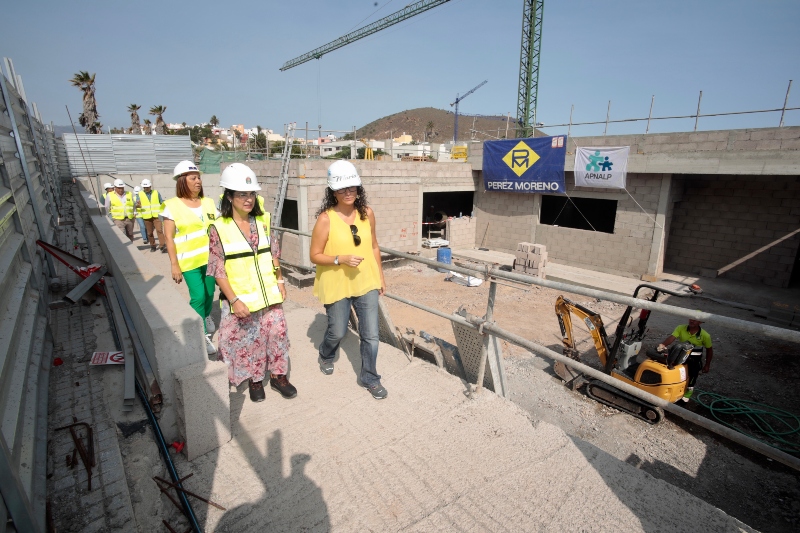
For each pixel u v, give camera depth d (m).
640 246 13.88
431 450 2.71
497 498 2.33
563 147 14.86
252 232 3.08
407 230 16.53
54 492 2.33
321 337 4.47
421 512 2.26
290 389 3.31
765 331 1.82
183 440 2.68
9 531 1.73
